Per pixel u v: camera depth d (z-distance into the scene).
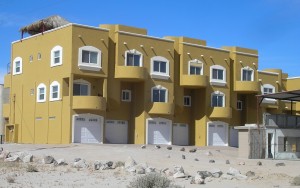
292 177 24.81
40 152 35.34
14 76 53.91
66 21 53.59
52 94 47.56
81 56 46.09
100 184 20.67
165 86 52.53
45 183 20.56
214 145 56.88
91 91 47.72
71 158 31.83
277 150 41.44
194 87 55.81
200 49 56.41
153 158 32.28
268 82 65.25
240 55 60.94
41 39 49.91
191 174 25.03
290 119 43.53
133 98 51.75
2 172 23.80
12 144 44.88
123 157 32.50
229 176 23.73
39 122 49.06
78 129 45.31
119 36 49.25
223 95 58.22
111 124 49.78
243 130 39.06
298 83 69.19
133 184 18.58
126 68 48.59
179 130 56.28
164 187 18.11
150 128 50.97
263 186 21.56
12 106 53.53
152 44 51.78
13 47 54.41
